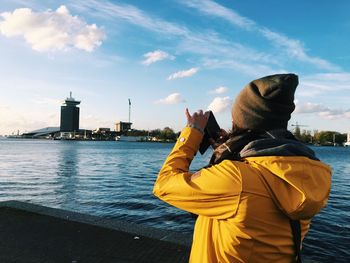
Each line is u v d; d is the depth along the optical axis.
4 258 4.82
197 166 40.22
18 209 7.11
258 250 1.54
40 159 54.28
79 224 6.24
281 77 1.63
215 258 1.62
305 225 1.72
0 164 43.19
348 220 13.70
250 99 1.68
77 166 42.00
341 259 9.27
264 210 1.53
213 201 1.58
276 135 1.67
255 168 1.59
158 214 14.22
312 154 1.68
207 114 1.99
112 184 24.98
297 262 1.60
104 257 4.91
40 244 5.32
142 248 5.23
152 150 101.25
